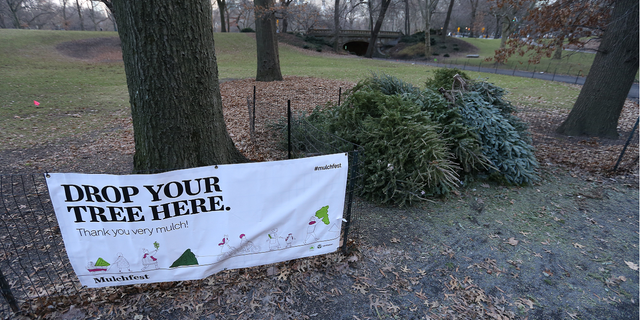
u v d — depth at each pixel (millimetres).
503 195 5629
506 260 3916
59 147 7996
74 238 2723
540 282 3582
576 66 31922
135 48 3277
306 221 3268
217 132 4066
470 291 3402
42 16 70812
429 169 4840
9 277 3379
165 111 3508
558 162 7305
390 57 48375
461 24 78312
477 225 4656
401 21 83438
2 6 56156
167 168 3729
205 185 2807
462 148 5531
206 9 3602
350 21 65000
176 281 3250
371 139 5230
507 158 5922
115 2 3234
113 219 2727
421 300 3270
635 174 6559
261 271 3520
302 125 6668
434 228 4543
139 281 3018
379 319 3027
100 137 8852
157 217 2793
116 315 2959
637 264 3908
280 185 3025
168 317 2961
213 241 3039
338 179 3232
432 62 38156
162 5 3178
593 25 9273
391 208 5027
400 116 5055
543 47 10148
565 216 4988
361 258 3820
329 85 16016
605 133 9148
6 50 25969
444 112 5902
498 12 34781
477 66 33625
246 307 3100
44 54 27422
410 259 3857
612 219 4926
